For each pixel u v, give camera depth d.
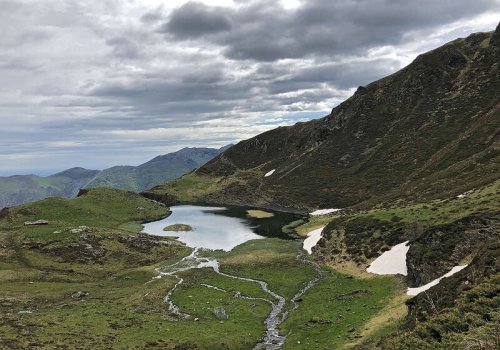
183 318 59.97
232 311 62.66
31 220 130.00
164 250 104.38
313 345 47.78
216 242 116.00
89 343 45.97
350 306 60.09
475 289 32.59
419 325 31.52
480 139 142.25
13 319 54.06
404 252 74.88
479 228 63.88
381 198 134.12
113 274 87.69
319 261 90.12
